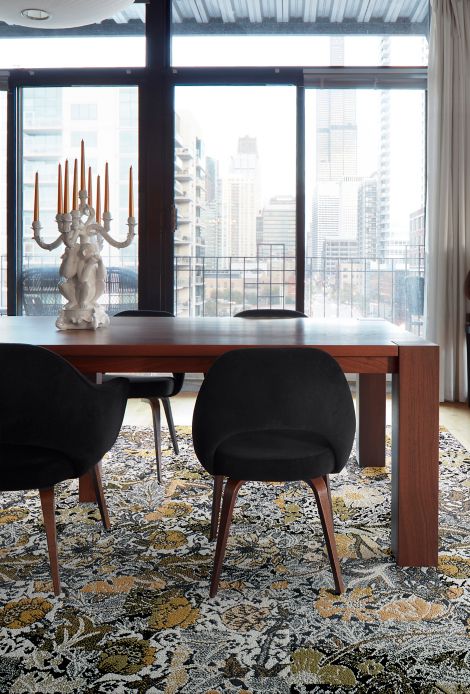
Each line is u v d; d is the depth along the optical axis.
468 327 4.90
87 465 2.09
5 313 5.62
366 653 1.77
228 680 1.66
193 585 2.16
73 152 5.45
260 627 1.90
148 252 5.42
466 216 5.16
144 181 5.39
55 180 5.47
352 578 2.21
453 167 5.15
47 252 5.50
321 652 1.78
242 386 2.03
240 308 5.56
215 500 2.53
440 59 5.12
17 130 5.43
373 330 2.82
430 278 5.22
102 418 2.09
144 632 1.87
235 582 2.18
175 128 5.44
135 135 5.43
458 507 2.87
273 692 1.61
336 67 5.36
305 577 2.22
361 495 3.04
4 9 2.46
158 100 5.35
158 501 2.96
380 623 1.93
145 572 2.25
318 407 2.05
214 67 5.34
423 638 1.85
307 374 2.03
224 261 5.52
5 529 2.63
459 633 1.88
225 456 2.05
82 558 2.36
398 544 2.30
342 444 2.10
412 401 2.28
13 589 2.13
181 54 5.41
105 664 1.72
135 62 5.39
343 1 5.36
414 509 2.29
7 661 1.73
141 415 4.68
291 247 5.50
